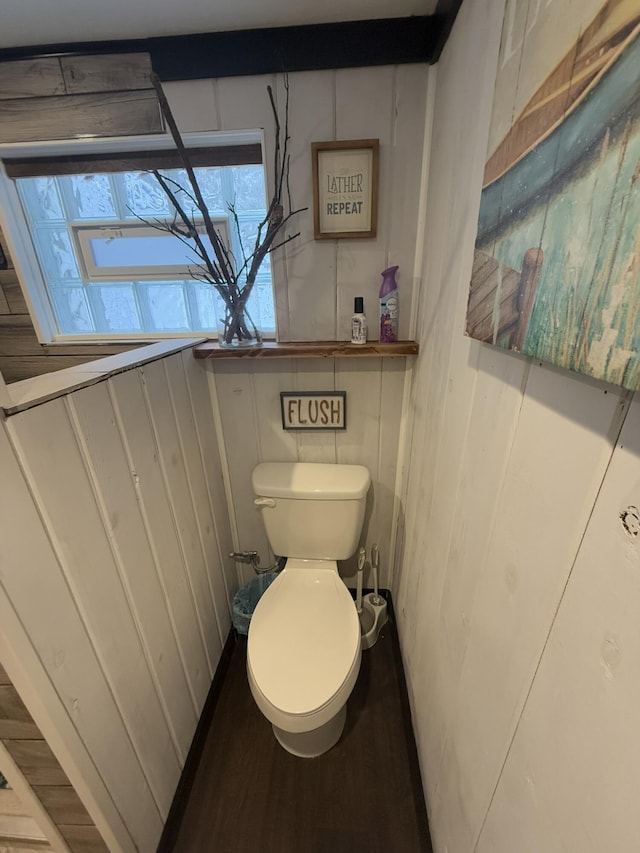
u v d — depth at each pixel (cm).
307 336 136
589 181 34
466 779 74
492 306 56
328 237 121
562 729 42
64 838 88
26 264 136
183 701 117
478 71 68
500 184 53
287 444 151
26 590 60
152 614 99
